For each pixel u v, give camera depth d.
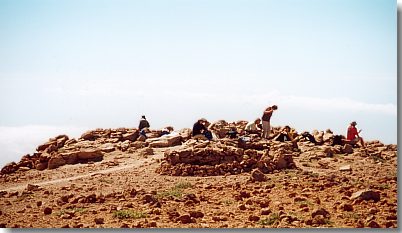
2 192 21.25
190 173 21.88
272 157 22.75
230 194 18.91
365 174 21.77
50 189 21.00
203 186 20.05
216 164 22.22
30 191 20.84
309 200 17.72
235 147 23.36
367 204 17.09
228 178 21.17
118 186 20.61
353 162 23.91
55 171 24.45
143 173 22.39
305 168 22.83
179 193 19.08
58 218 16.86
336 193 18.50
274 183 20.20
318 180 20.44
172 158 22.41
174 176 21.78
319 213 15.95
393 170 22.38
